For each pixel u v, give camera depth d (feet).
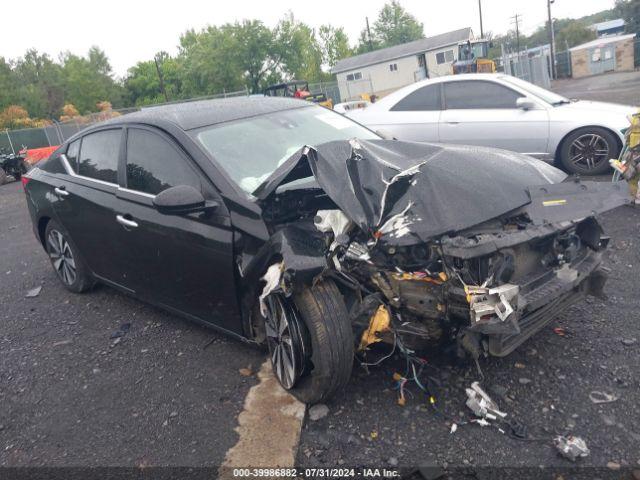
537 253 10.19
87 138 15.51
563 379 10.22
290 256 9.12
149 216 12.47
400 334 9.70
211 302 11.84
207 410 10.65
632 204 19.92
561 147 24.59
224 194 11.02
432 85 26.71
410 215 9.46
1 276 20.57
